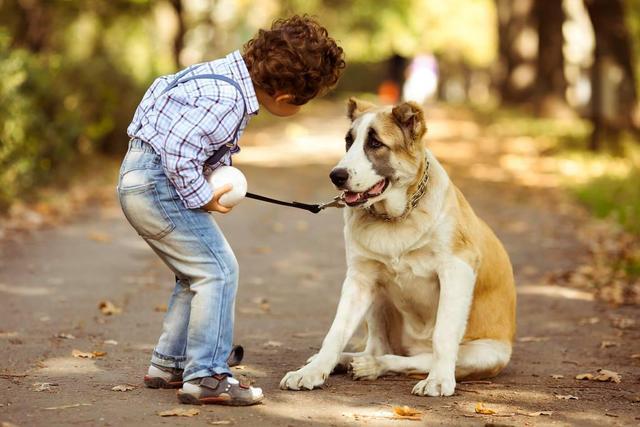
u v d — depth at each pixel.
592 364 8.40
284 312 10.45
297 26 6.59
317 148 31.73
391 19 63.00
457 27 72.06
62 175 20.03
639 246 15.00
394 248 7.45
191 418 6.19
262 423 6.14
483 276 7.87
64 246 13.89
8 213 16.02
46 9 26.19
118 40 30.33
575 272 13.03
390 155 7.27
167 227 6.46
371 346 8.12
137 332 9.13
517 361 8.53
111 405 6.48
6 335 8.78
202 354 6.54
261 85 6.53
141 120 6.55
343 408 6.59
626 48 28.45
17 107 17.33
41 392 6.82
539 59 42.50
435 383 7.12
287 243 15.00
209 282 6.54
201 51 44.66
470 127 41.03
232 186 6.49
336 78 6.73
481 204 20.19
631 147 28.05
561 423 6.39
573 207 19.56
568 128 37.06
